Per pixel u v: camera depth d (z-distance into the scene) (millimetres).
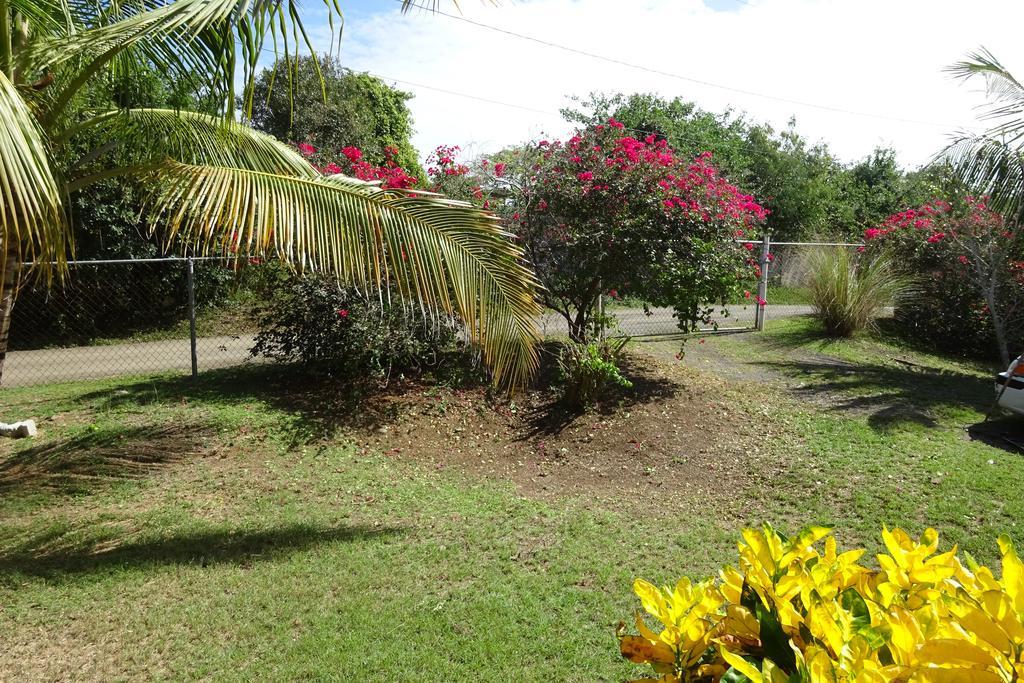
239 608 3535
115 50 4055
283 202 4074
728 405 7691
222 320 13312
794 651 1209
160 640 3234
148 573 3895
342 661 3084
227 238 3986
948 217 11047
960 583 1328
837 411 7617
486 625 3410
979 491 5375
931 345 12312
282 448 6234
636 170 8445
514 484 5832
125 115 5297
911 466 5930
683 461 6270
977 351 11953
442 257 4137
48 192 3455
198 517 4789
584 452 6547
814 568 1356
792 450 6387
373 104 24625
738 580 1445
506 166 8812
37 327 11648
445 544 4430
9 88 3354
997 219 10492
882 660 1251
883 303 12078
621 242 7980
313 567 4035
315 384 7930
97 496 5102
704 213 8188
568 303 9336
